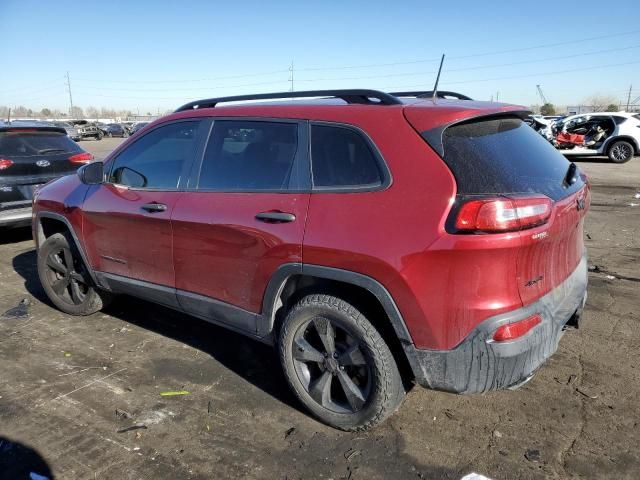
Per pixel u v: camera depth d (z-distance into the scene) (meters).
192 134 3.55
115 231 3.93
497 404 3.21
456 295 2.43
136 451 2.83
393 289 2.55
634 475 2.59
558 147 18.14
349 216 2.69
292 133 3.04
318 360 2.96
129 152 3.95
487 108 2.79
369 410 2.80
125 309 4.83
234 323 3.34
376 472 2.65
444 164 2.51
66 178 4.70
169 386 3.49
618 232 7.46
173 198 3.50
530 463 2.69
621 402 3.19
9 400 3.31
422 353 2.56
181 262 3.50
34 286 5.48
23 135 6.93
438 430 2.97
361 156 2.75
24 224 6.84
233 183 3.25
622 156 17.17
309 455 2.79
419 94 3.75
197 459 2.77
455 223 2.39
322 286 2.93
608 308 4.59
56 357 3.89
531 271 2.50
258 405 3.26
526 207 2.38
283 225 2.90
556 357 3.74
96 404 3.27
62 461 2.75
